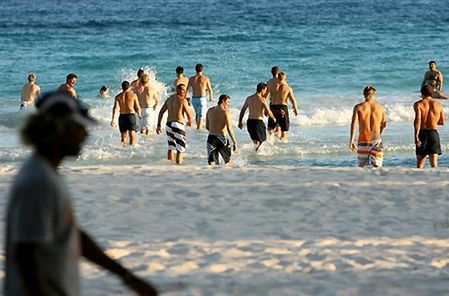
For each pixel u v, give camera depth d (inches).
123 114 2130.9
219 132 1765.5
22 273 386.3
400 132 2412.6
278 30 5954.7
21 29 6407.5
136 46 4990.2
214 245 954.7
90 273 816.9
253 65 4136.3
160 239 983.6
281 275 831.1
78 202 1197.7
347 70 3951.8
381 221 1098.7
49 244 392.5
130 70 4079.7
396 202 1218.6
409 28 6018.7
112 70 4077.3
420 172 1480.1
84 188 1306.6
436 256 917.8
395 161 2004.2
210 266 861.2
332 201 1219.9
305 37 5388.8
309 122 2578.7
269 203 1204.5
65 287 401.7
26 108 2625.5
